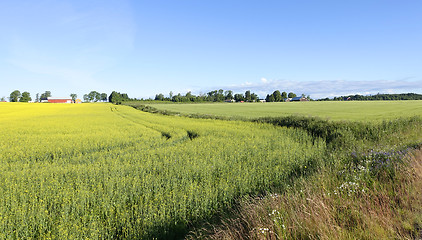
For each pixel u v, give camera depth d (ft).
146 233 19.19
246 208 20.16
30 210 21.79
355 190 19.86
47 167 36.01
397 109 157.38
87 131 81.61
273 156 39.45
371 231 13.33
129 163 37.93
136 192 26.37
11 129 87.35
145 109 228.02
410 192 17.62
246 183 28.37
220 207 24.00
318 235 13.53
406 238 12.32
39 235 19.40
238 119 112.57
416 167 21.49
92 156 44.91
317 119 79.71
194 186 27.04
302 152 43.37
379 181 21.93
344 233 13.43
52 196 24.58
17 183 28.32
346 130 61.72
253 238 14.75
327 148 50.19
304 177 29.17
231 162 37.35
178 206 23.61
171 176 31.04
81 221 21.17
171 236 19.85
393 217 14.79
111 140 60.95
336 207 17.02
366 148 42.45
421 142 36.40
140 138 63.77
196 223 21.84
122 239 19.36
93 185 26.99
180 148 47.62
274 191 26.27
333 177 24.82
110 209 22.13
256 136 61.82
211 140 57.72
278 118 94.63
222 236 16.61
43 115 170.50
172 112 177.17
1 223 18.92
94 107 290.76
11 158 42.70
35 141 61.00
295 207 17.42
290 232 14.71
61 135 71.10
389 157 28.50
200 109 222.07
